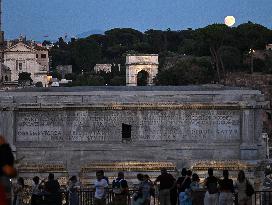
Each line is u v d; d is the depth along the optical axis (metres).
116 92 53.62
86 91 55.16
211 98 53.16
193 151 53.12
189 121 53.25
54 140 53.00
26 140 52.88
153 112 53.19
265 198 42.41
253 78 199.62
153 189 38.47
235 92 53.66
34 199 37.47
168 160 53.06
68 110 52.97
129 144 52.97
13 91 56.75
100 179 38.22
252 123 53.00
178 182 38.25
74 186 40.47
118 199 36.50
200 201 37.16
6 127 52.31
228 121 53.38
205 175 52.22
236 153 53.25
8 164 14.77
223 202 34.06
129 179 52.00
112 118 53.12
